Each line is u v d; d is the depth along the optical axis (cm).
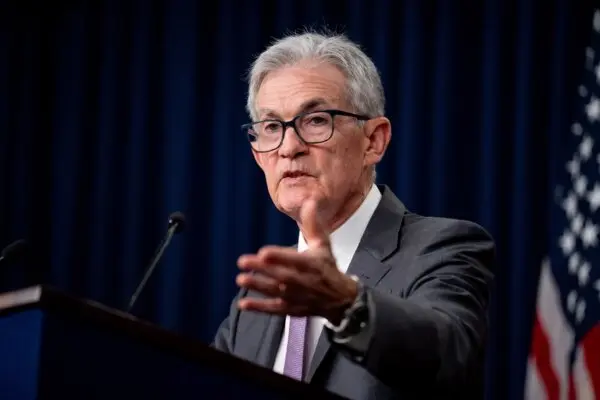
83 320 348
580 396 1181
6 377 350
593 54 1268
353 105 599
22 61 1377
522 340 1238
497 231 1266
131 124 1366
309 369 522
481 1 1315
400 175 1296
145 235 1348
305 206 400
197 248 1337
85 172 1368
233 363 380
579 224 1233
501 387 1241
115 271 1347
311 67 595
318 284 379
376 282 543
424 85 1309
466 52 1309
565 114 1268
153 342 362
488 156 1276
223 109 1348
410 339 402
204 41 1375
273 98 593
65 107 1371
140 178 1353
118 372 360
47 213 1362
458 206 1284
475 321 463
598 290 1208
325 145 584
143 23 1381
